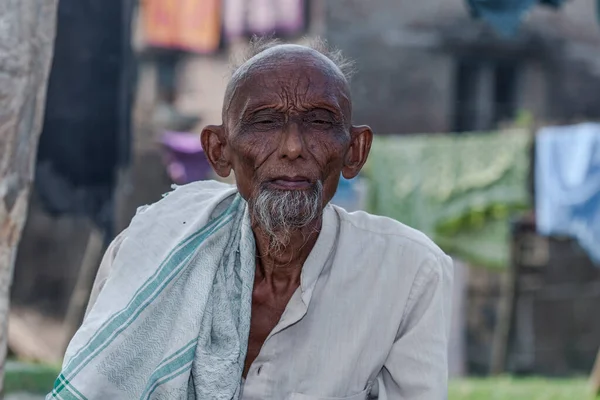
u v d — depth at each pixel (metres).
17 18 3.27
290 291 2.59
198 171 11.20
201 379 2.40
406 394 2.56
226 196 2.65
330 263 2.57
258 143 2.36
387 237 2.61
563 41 15.16
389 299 2.54
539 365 16.14
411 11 14.12
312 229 2.51
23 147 3.34
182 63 12.42
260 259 2.59
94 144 10.07
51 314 13.56
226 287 2.52
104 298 2.49
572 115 15.30
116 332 2.41
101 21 9.88
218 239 2.56
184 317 2.44
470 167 11.41
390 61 14.08
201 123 12.46
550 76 15.16
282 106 2.35
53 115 9.91
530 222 14.62
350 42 13.80
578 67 15.27
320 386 2.49
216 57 12.27
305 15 12.39
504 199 11.40
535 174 11.67
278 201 2.34
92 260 13.32
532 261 15.98
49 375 8.97
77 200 10.21
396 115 14.20
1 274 3.32
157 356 2.43
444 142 11.40
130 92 10.09
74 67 9.88
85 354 2.40
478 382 11.40
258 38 2.71
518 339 16.12
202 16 11.46
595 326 16.30
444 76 14.38
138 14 11.41
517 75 15.09
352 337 2.51
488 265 11.74
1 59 3.24
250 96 2.37
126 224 11.23
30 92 3.33
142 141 12.25
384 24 13.95
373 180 11.30
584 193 11.23
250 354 2.58
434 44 14.26
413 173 11.36
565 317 16.22
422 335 2.55
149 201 12.04
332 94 2.38
